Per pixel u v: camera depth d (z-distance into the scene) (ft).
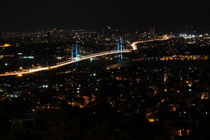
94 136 85.30
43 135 84.64
